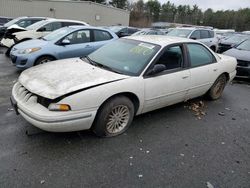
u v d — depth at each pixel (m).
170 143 3.57
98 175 2.78
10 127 3.67
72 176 2.73
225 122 4.47
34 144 3.27
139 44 4.26
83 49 7.22
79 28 7.31
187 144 3.59
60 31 7.48
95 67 3.82
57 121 2.94
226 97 5.98
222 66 5.20
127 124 3.73
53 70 3.64
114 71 3.70
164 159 3.17
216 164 3.16
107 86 3.26
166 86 4.00
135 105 3.79
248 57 7.47
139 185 2.68
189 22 75.12
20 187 2.53
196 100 5.49
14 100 3.31
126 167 2.96
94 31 7.56
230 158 3.31
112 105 3.39
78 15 29.72
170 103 4.35
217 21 74.00
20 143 3.27
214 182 2.82
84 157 3.08
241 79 8.19
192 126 4.19
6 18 16.27
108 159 3.08
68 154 3.11
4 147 3.16
